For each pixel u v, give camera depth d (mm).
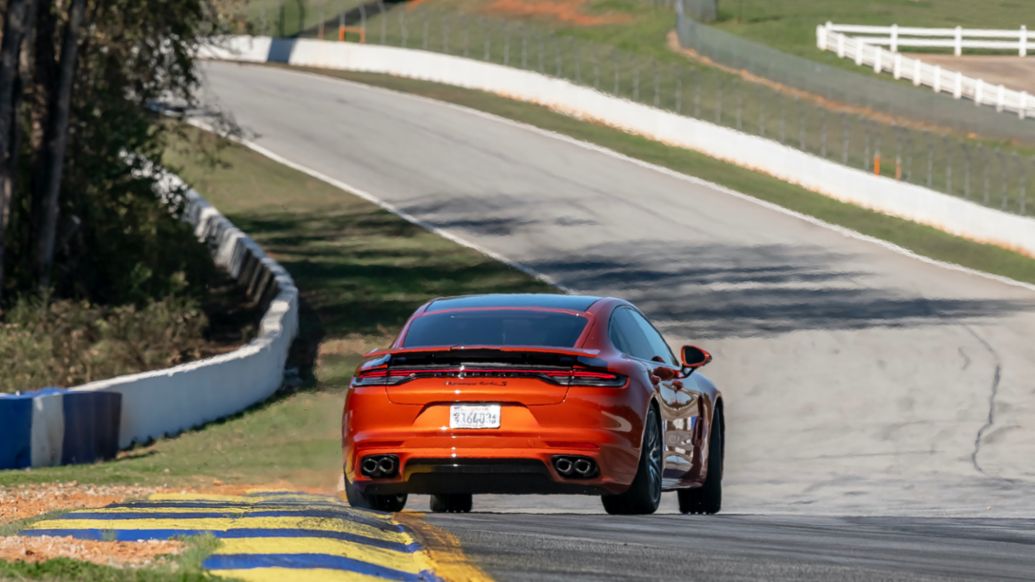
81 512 32781
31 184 105688
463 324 38094
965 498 55312
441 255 143625
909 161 175125
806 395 84688
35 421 59938
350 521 29172
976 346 101250
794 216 164250
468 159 198125
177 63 116812
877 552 29359
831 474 62406
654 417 38156
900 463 65250
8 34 97312
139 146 119188
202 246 128875
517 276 133250
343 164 195625
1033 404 81438
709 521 36250
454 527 30797
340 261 139500
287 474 59812
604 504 38219
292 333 103000
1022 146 189750
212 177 184375
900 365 94312
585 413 35375
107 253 117625
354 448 36688
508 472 35531
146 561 23750
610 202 171250
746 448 69688
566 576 24016
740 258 141500
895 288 127500
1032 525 38250
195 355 100625
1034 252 148250
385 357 36719
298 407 80625
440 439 35656
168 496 40031
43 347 88312
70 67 104375
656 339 42469
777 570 25547
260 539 25562
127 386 68125
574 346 36719
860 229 157875
